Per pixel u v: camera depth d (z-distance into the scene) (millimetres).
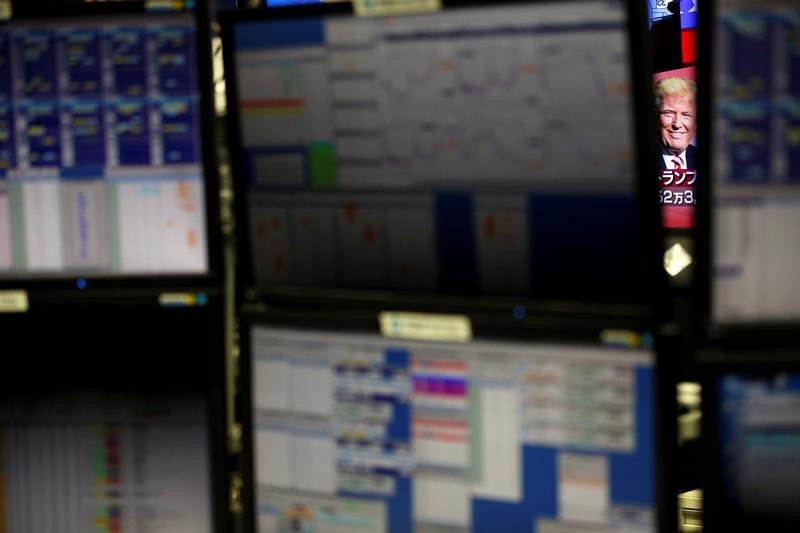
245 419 1299
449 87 1133
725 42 1035
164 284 1291
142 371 1307
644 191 1066
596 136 1082
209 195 1266
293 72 1195
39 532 1356
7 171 1312
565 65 1075
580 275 1126
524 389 1158
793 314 1059
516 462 1174
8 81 1294
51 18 1264
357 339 1228
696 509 1273
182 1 1233
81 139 1290
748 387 1069
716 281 1065
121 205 1295
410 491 1229
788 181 1044
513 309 1154
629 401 1111
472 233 1166
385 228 1206
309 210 1235
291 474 1288
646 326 1083
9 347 1326
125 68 1267
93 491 1341
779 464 1079
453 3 1104
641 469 1113
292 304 1271
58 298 1302
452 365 1188
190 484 1318
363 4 1140
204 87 1249
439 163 1158
